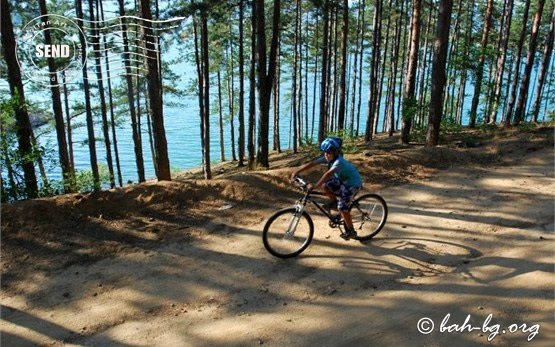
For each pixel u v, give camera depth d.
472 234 7.46
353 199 7.20
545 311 5.32
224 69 33.34
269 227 6.95
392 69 33.62
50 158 11.68
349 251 6.87
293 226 7.18
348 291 5.86
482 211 8.38
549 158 11.52
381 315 5.35
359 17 31.97
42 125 23.80
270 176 9.18
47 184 10.99
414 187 9.66
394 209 8.48
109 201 7.71
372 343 4.86
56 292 5.74
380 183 9.83
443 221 7.95
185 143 46.78
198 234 7.29
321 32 34.47
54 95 15.86
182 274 6.20
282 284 6.00
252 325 5.17
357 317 5.31
